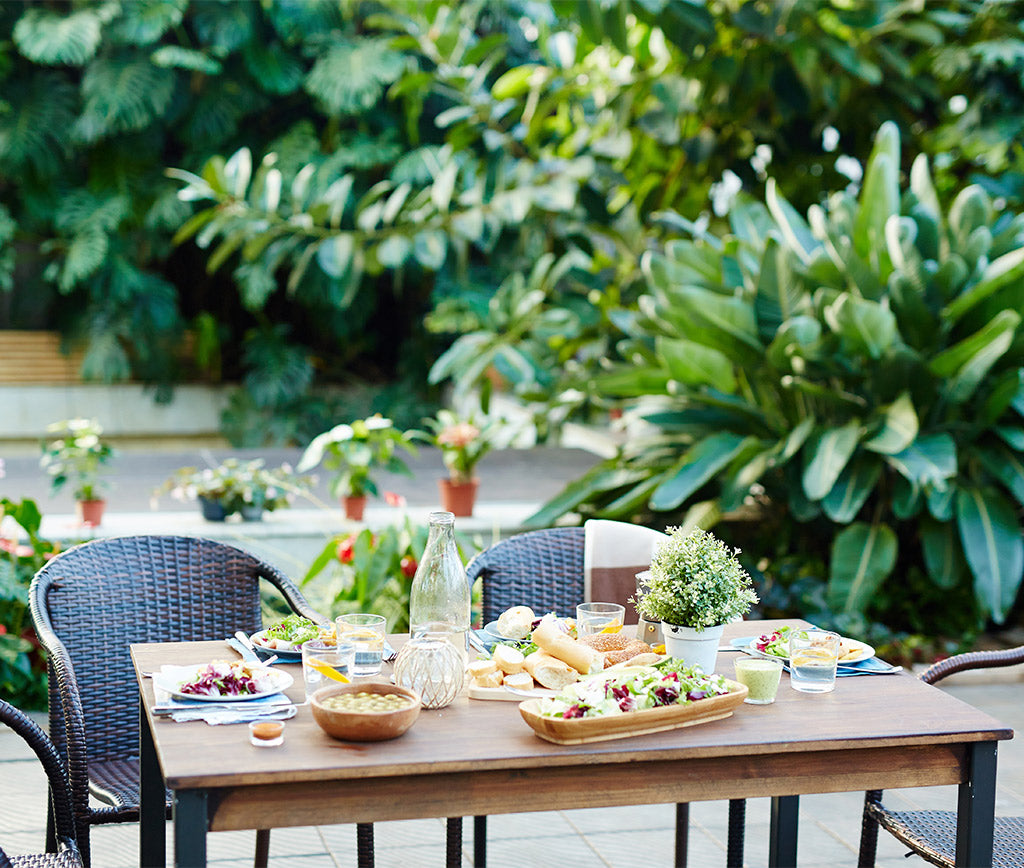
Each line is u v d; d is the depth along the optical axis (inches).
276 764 61.4
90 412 441.7
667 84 236.5
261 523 200.1
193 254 471.2
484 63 236.5
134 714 99.9
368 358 505.0
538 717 65.5
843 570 174.7
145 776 81.7
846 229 190.7
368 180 450.9
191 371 468.4
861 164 253.6
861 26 216.7
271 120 466.6
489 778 64.5
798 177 260.1
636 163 261.1
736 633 93.3
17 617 154.9
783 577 193.8
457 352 226.8
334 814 62.6
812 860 112.3
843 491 174.9
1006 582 166.1
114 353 430.3
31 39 393.1
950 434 183.6
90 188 425.7
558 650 77.8
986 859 71.8
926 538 179.2
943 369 173.0
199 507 204.5
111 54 414.9
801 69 219.1
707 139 243.0
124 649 99.7
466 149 241.4
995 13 230.8
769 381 191.6
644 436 210.5
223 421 440.5
